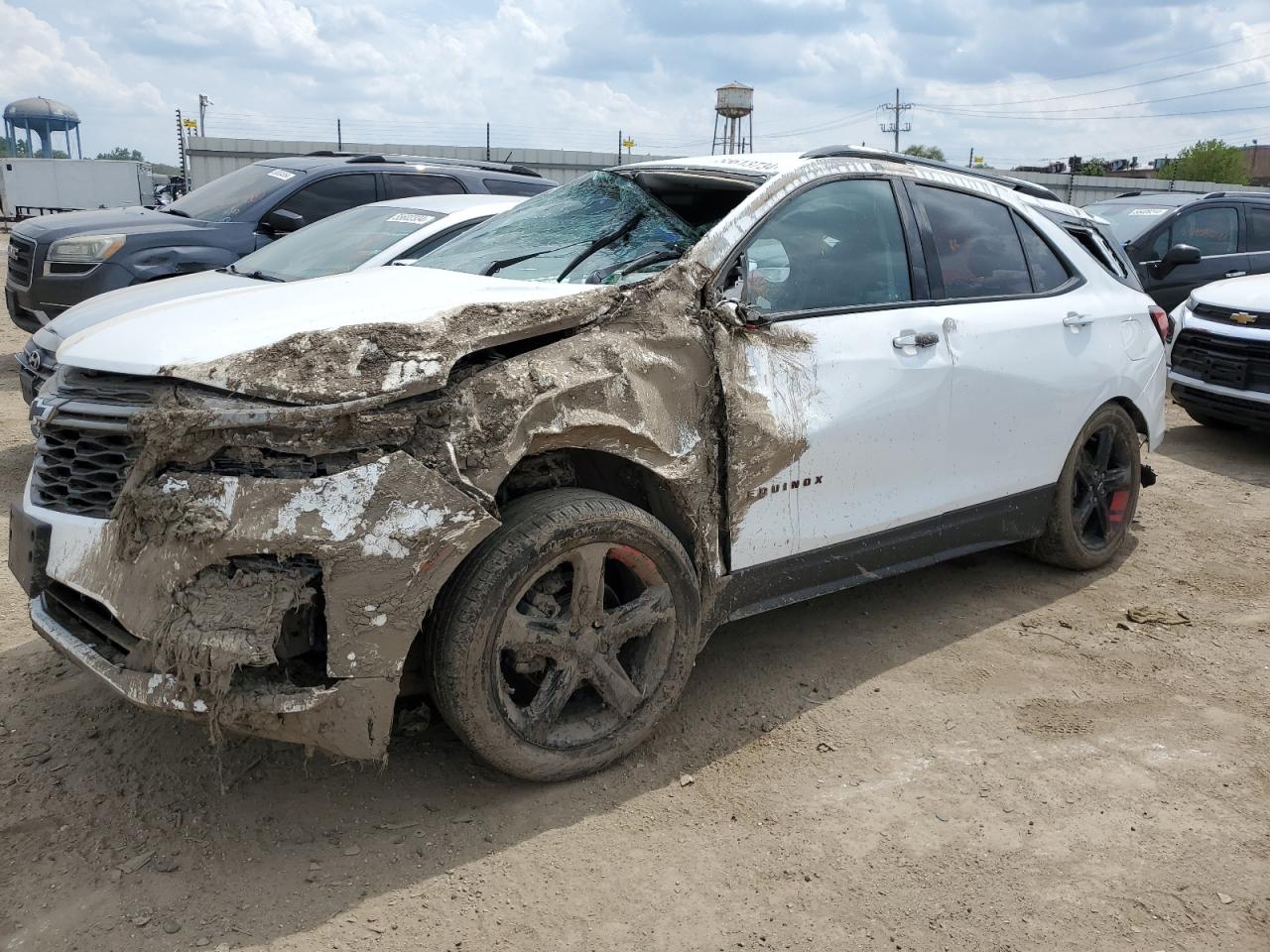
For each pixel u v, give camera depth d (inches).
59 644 109.0
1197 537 225.5
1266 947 98.3
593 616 118.0
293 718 100.0
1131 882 107.3
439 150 1264.8
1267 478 279.1
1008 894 104.8
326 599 98.6
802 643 164.1
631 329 120.6
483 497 104.5
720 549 131.5
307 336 106.0
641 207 157.2
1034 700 147.0
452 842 109.7
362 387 101.0
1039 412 172.9
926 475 156.1
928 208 161.8
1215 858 111.6
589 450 121.1
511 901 101.0
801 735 135.1
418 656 112.0
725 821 115.5
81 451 109.0
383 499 99.7
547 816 115.0
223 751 125.2
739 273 132.3
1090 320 182.9
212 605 97.4
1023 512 177.6
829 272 145.2
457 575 107.9
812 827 115.0
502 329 111.2
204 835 109.4
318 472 99.6
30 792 115.8
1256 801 122.8
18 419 297.1
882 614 177.3
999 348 163.8
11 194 1508.4
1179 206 408.5
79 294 306.3
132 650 100.9
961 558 206.8
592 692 127.3
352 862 106.0
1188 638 171.0
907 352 149.6
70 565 107.4
